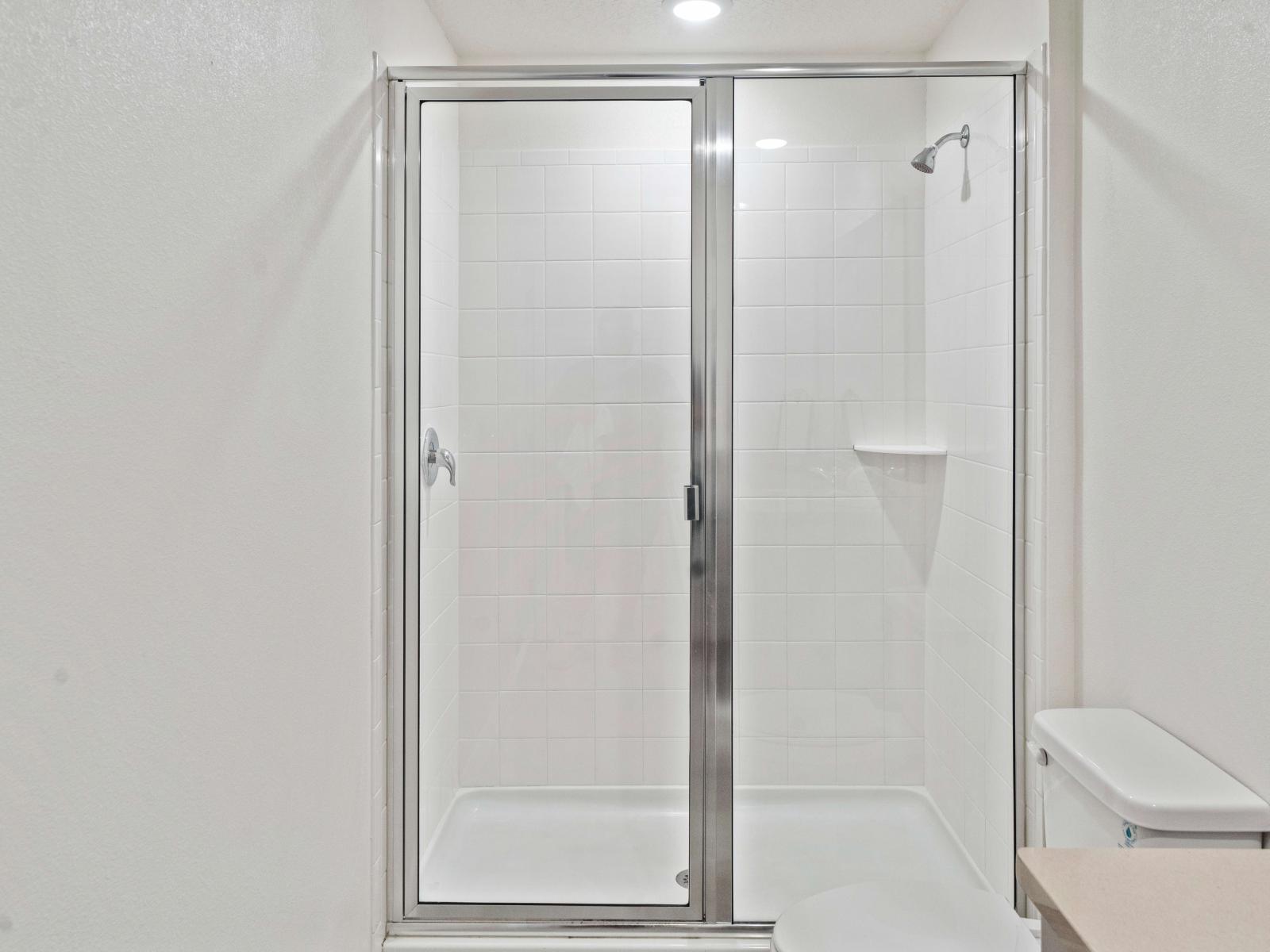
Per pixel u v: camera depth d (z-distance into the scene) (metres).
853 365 2.07
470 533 2.13
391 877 2.10
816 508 2.09
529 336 2.11
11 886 0.86
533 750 2.14
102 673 0.99
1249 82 1.36
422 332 2.10
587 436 2.12
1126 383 1.75
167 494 1.11
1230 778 1.42
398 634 2.09
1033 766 2.07
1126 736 1.61
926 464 2.07
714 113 2.06
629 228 2.09
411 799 2.11
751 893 2.10
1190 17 1.52
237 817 1.30
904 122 2.04
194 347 1.17
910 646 2.09
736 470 2.10
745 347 2.08
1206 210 1.48
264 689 1.39
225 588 1.26
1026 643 2.07
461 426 2.12
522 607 2.14
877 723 2.09
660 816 2.13
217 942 1.25
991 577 2.08
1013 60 2.13
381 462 2.02
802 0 2.40
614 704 2.14
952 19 2.54
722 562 2.10
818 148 2.06
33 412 0.88
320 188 1.62
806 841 2.10
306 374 1.55
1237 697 1.42
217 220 1.22
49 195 0.90
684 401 2.11
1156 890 0.65
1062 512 1.98
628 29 2.60
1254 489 1.36
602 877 2.12
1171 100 1.59
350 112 1.78
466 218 2.09
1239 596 1.41
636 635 2.13
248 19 1.31
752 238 2.07
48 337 0.90
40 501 0.89
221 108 1.23
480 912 2.11
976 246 2.05
